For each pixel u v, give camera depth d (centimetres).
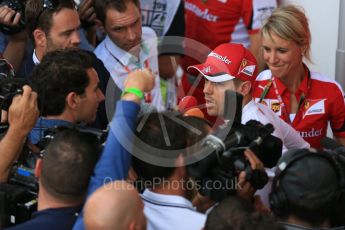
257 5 1480
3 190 826
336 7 1528
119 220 646
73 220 759
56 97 937
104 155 755
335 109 1159
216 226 648
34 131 961
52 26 1166
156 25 1344
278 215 754
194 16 1530
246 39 1533
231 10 1497
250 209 665
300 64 1127
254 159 778
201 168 765
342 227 743
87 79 952
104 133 850
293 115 1155
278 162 776
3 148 874
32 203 823
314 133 1162
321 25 1567
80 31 1307
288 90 1151
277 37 1072
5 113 947
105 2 1149
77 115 957
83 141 780
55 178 755
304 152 757
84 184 761
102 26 1195
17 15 1266
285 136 1043
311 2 1561
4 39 1349
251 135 813
